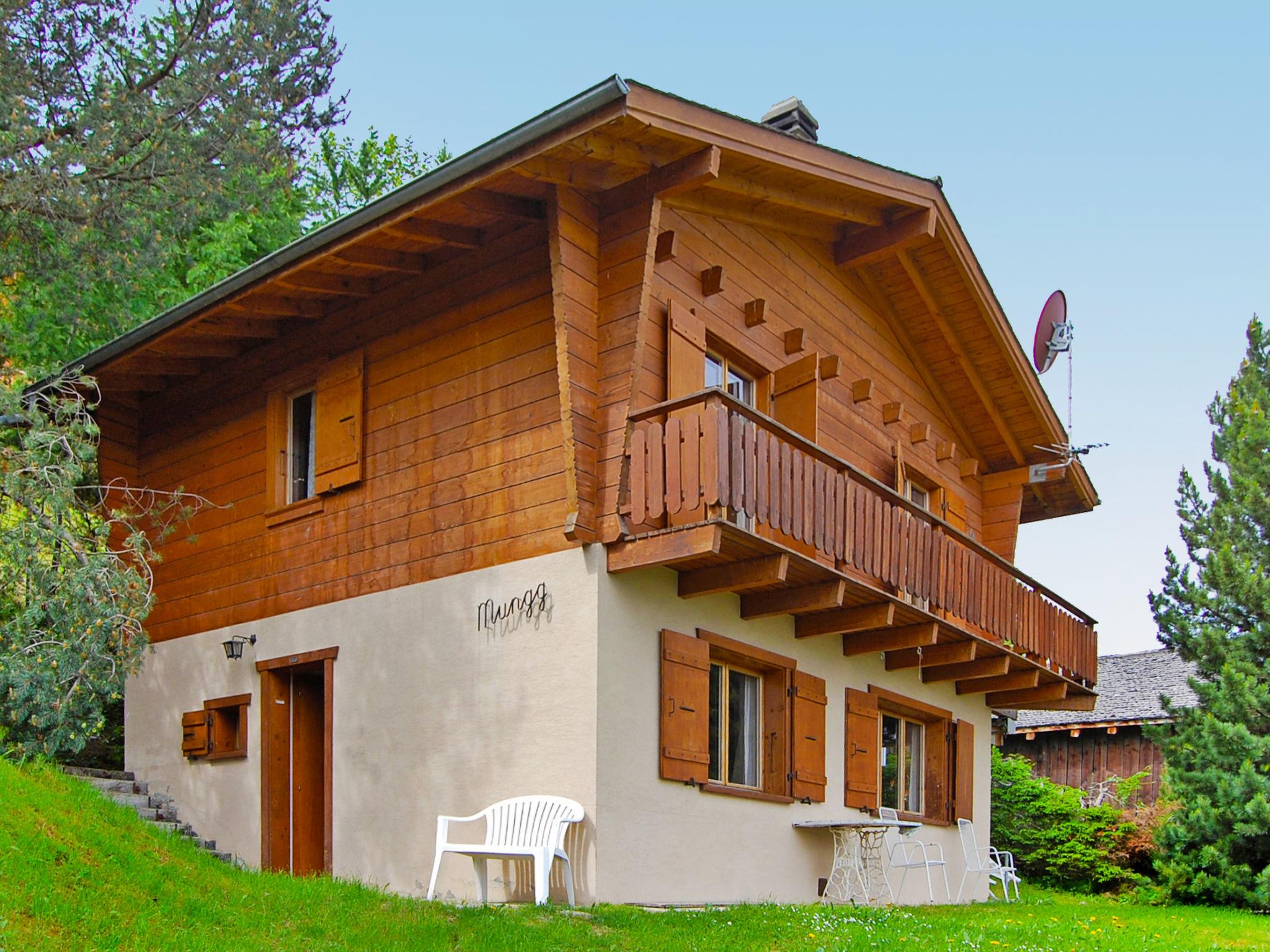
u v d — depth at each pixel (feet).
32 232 45.96
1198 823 53.52
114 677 32.78
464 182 29.81
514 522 32.35
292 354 39.99
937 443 48.44
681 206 34.53
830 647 38.93
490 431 33.47
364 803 34.30
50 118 47.85
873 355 44.37
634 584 31.12
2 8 45.39
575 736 29.84
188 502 42.83
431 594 33.96
